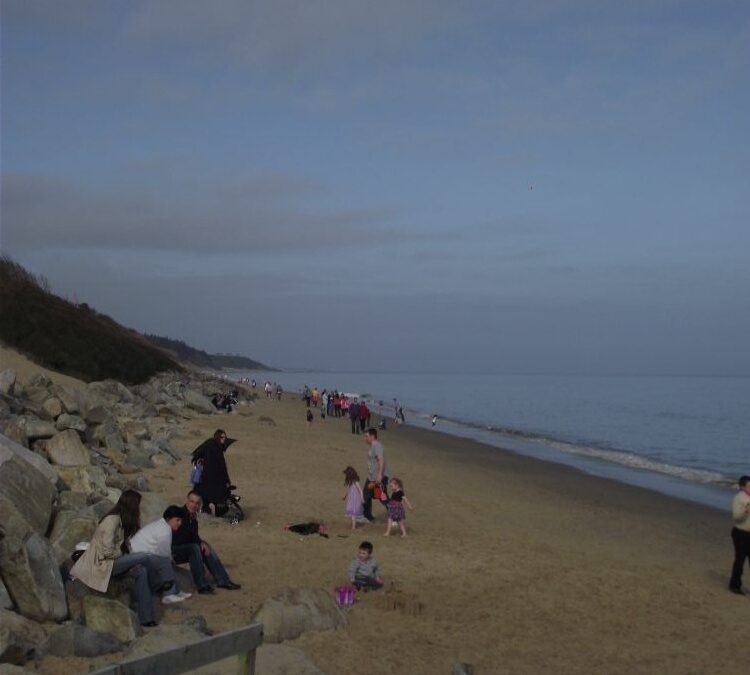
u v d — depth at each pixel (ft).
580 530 57.21
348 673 24.70
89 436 63.05
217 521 45.50
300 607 28.17
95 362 154.51
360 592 33.91
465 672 25.08
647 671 27.91
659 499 79.15
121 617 24.58
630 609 34.78
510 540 48.57
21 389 68.59
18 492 30.48
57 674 21.24
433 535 47.93
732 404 314.14
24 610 24.45
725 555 52.49
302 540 42.80
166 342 520.83
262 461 76.38
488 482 80.84
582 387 579.07
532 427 189.67
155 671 14.74
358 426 138.21
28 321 148.15
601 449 136.05
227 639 16.42
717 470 109.91
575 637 30.76
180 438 88.12
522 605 34.22
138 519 29.40
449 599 34.37
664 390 504.02
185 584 31.68
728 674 28.07
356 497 48.34
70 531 30.60
